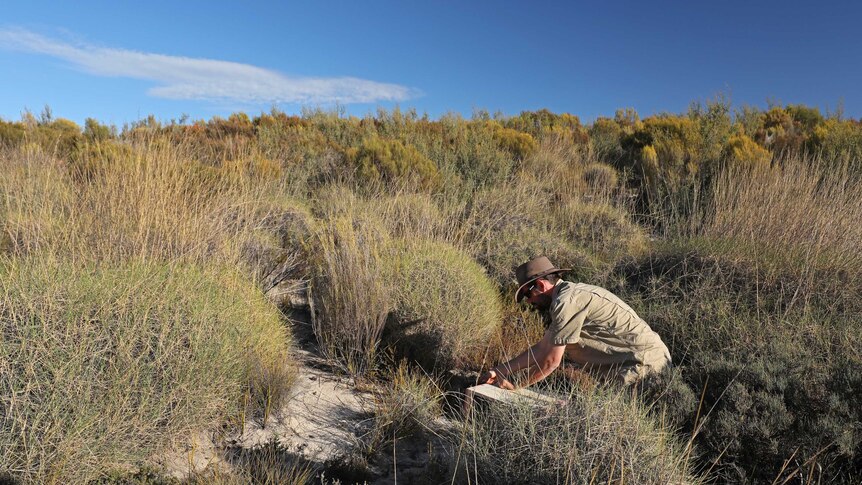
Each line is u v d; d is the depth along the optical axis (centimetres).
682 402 329
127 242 426
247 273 503
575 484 250
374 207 714
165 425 292
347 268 480
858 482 285
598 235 767
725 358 405
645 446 268
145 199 468
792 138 1196
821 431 299
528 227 752
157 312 304
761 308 491
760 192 654
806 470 287
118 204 462
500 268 629
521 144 1197
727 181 777
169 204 489
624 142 1316
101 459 263
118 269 341
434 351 450
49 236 409
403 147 995
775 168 703
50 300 273
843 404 313
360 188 905
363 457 329
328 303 478
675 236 712
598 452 260
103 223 439
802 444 297
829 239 574
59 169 642
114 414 265
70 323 269
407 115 1545
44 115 1420
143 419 277
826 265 529
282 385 376
